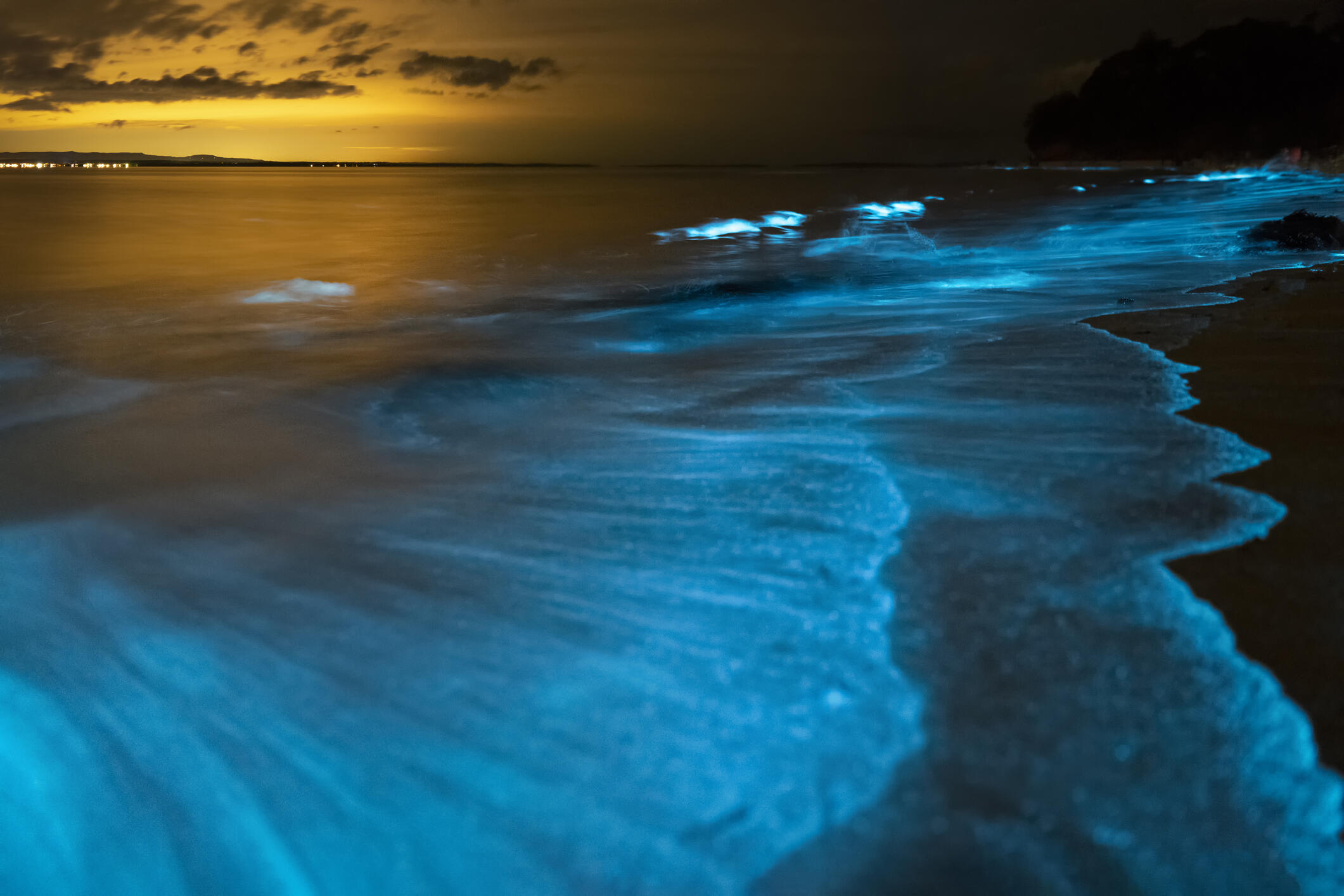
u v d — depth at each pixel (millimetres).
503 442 4383
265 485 3814
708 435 4391
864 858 1662
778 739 2002
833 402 4914
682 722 2074
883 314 8227
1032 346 6230
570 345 7180
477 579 2848
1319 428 4020
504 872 1664
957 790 1830
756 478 3682
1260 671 2189
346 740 2061
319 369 6227
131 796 1924
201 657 2445
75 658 2461
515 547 3086
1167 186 45312
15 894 1692
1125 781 1846
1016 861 1652
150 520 3445
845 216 26234
